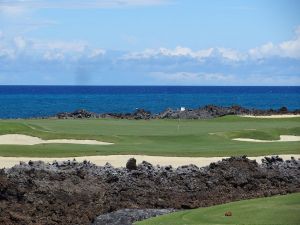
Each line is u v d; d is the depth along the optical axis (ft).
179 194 99.25
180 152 132.98
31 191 91.50
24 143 149.38
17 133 156.25
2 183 89.66
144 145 145.18
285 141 164.66
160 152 132.46
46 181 96.43
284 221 68.74
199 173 107.96
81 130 172.14
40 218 84.02
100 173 105.91
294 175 112.78
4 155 126.41
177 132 172.14
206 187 103.60
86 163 111.34
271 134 173.06
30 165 108.47
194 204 89.40
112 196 95.76
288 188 101.14
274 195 93.35
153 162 122.83
